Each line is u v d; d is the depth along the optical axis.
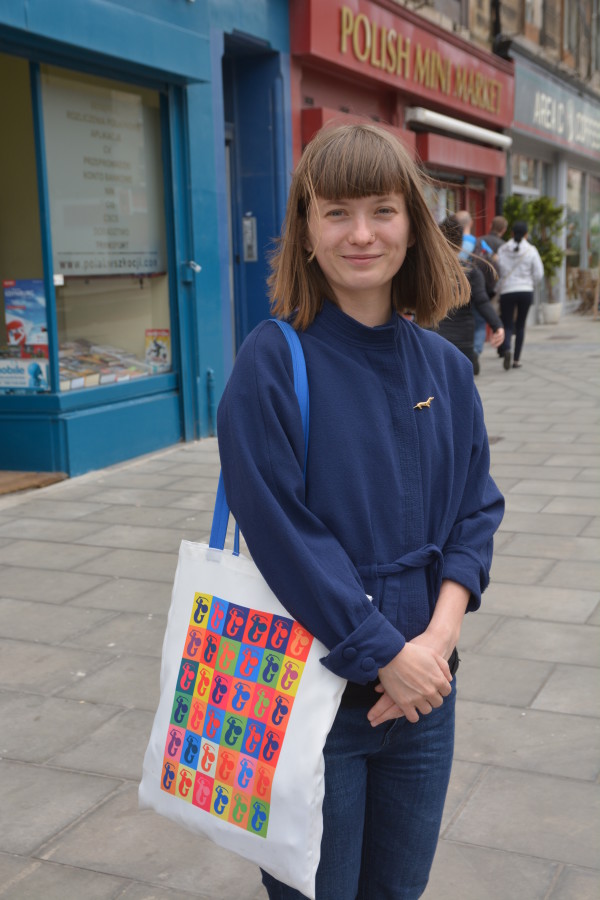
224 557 1.61
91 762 3.12
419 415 1.64
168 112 7.92
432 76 13.01
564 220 22.19
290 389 1.55
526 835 2.68
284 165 9.77
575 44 21.06
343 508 1.56
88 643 4.07
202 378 8.38
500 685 3.58
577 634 4.03
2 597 4.64
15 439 7.01
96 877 2.55
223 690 1.58
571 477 6.75
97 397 7.27
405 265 1.76
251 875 2.56
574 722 3.29
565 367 12.95
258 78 9.69
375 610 1.51
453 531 1.72
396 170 1.57
